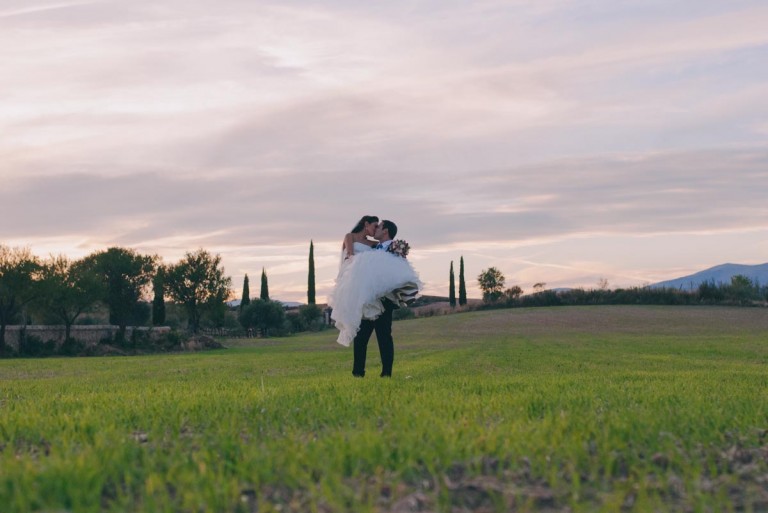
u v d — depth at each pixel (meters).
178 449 3.57
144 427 4.64
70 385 11.11
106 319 87.62
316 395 6.64
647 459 3.37
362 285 9.78
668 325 62.75
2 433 4.39
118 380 12.62
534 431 3.97
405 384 8.24
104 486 2.94
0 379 15.87
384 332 10.15
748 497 2.79
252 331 84.75
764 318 66.75
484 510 2.59
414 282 9.85
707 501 2.67
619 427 4.08
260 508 2.52
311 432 4.29
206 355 33.31
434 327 68.62
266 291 110.31
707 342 35.75
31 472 2.92
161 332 56.81
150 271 76.75
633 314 72.19
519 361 16.98
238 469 3.02
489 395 6.53
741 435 4.14
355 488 2.83
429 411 4.90
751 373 11.54
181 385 9.78
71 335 55.31
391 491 2.79
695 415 4.72
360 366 10.32
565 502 2.71
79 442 4.04
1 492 2.68
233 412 5.07
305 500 2.67
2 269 49.09
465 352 23.88
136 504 2.64
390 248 9.98
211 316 83.12
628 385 8.16
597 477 3.02
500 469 3.05
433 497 2.70
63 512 2.50
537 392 6.85
